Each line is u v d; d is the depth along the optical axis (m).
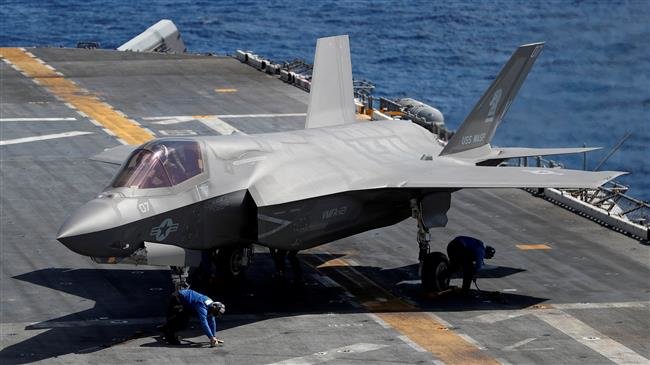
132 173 85.56
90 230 80.19
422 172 97.50
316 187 92.69
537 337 86.88
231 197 89.44
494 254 102.06
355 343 84.75
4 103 167.62
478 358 81.88
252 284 100.19
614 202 124.25
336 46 118.69
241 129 155.88
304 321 89.94
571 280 102.19
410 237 115.94
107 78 188.50
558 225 120.38
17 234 111.69
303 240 93.31
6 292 95.62
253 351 82.56
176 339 84.00
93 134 151.12
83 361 79.94
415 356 82.00
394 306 94.38
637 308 94.56
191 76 192.50
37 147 144.00
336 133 103.81
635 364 81.31
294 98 177.75
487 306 94.56
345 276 103.00
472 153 110.25
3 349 82.38
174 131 153.75
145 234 83.94
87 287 97.75
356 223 97.31
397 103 173.12
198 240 88.12
